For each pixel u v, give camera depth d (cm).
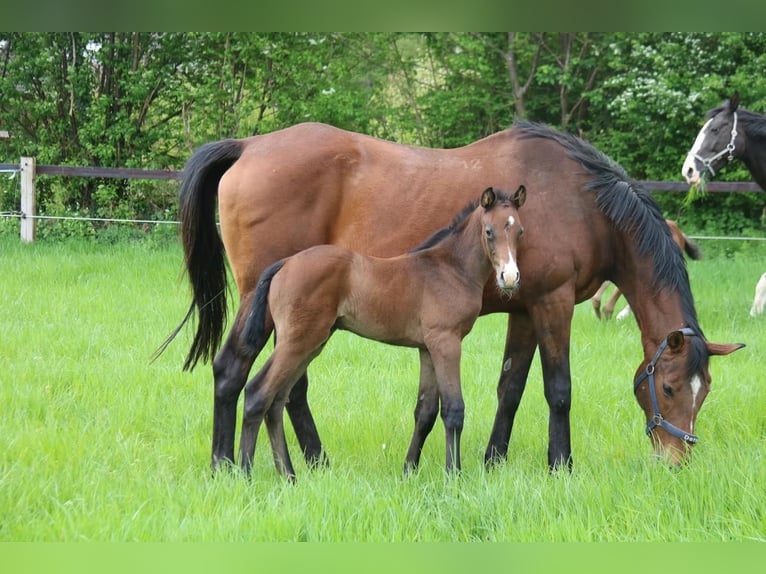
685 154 2067
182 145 2022
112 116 1947
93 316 1048
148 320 1045
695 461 569
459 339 586
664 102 1900
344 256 570
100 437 618
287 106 1977
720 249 1792
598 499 503
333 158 627
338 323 586
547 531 470
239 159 639
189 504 497
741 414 715
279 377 565
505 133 651
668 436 589
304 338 565
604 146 2167
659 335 614
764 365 896
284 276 568
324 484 521
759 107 1922
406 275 579
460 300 582
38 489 504
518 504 499
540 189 619
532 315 620
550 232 607
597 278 640
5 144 1952
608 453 633
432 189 625
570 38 2077
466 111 2200
